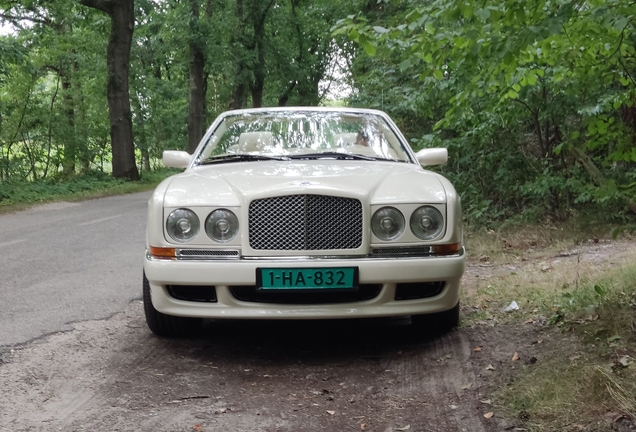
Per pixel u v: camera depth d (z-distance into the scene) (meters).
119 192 19.64
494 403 3.10
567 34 4.09
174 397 3.35
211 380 3.61
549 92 8.52
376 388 3.45
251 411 3.15
